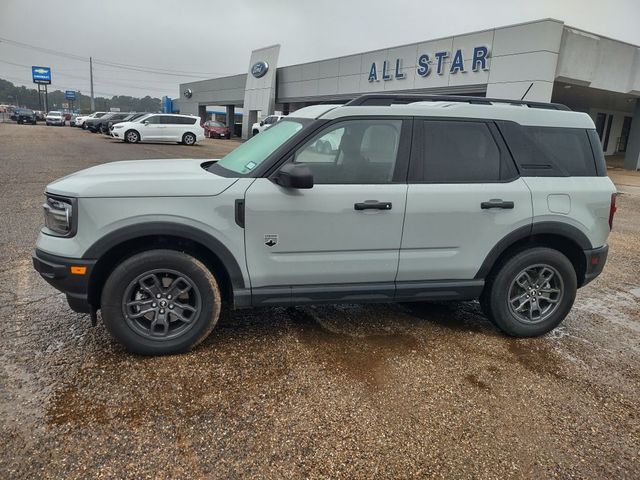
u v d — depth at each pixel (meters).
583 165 4.13
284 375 3.33
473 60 20.80
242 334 3.93
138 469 2.40
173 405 2.93
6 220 7.31
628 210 11.69
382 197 3.60
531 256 4.00
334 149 3.60
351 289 3.72
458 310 4.73
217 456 2.53
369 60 27.91
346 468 2.49
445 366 3.58
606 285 5.80
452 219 3.76
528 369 3.61
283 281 3.60
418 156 3.74
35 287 4.73
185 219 3.32
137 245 3.44
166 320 3.49
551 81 18.33
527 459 2.63
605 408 3.16
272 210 3.44
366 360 3.60
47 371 3.24
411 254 3.76
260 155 3.68
